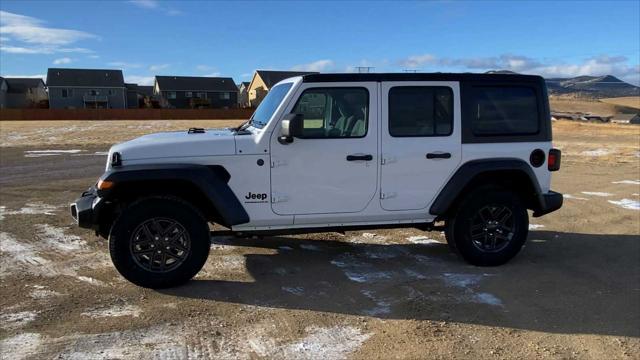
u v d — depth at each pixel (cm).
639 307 452
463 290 487
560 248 632
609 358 363
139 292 471
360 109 512
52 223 720
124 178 453
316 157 502
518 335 396
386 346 375
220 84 8694
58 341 376
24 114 4809
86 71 8094
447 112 530
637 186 1085
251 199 494
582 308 448
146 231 471
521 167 539
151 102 8075
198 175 469
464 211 545
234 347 371
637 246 642
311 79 496
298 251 607
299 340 383
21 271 523
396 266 557
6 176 1190
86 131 2897
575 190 1037
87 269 531
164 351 364
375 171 517
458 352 367
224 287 488
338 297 468
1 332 389
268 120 503
